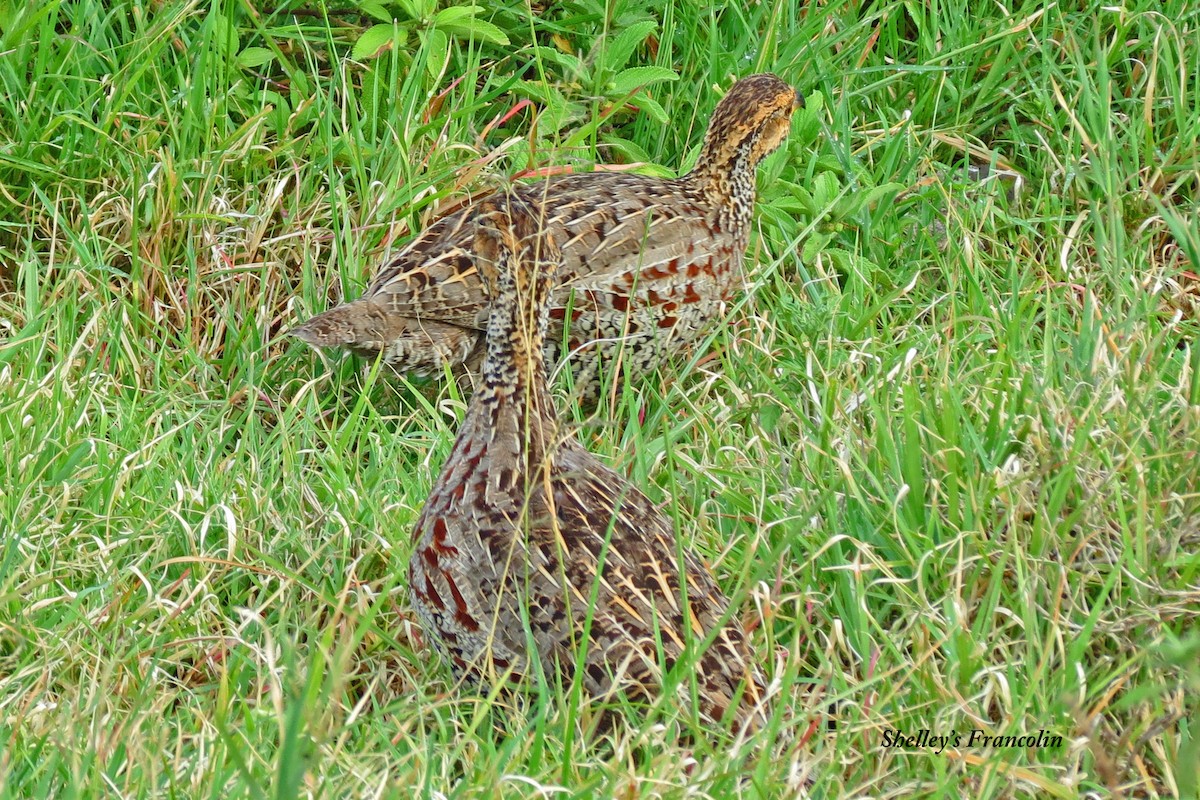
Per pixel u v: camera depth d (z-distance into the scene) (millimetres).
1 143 10742
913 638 7523
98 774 6293
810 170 11273
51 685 7508
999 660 7645
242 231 10766
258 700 7012
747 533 8297
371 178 11000
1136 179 11273
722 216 10562
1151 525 8062
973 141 11984
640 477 8562
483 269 7355
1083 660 7645
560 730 6844
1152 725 7027
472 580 7184
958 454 8359
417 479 8977
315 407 9617
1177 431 8492
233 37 11273
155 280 10477
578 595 7035
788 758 6508
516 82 11359
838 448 8758
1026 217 11453
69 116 10484
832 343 9828
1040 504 7926
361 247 10648
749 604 7902
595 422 9547
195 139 10875
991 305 10172
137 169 10594
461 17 11344
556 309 9914
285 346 10289
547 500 7133
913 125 11883
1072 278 10625
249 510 8703
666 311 10273
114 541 8422
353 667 7789
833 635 7543
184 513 8672
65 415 9109
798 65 11805
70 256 10508
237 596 8148
